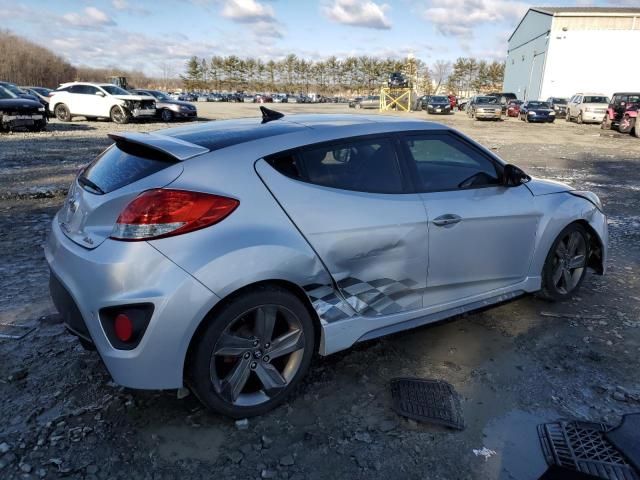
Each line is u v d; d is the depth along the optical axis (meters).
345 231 2.65
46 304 3.79
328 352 2.71
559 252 3.80
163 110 22.86
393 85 44.16
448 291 3.17
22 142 14.05
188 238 2.26
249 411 2.53
